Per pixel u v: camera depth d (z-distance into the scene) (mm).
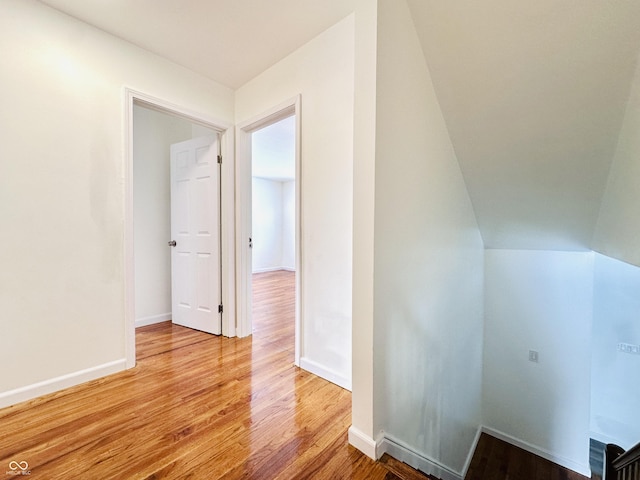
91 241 2000
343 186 1942
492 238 3098
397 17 1479
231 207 2807
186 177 3043
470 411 3133
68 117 1896
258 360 2344
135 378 2041
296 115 2203
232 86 2752
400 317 1601
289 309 3986
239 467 1276
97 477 1216
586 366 3086
